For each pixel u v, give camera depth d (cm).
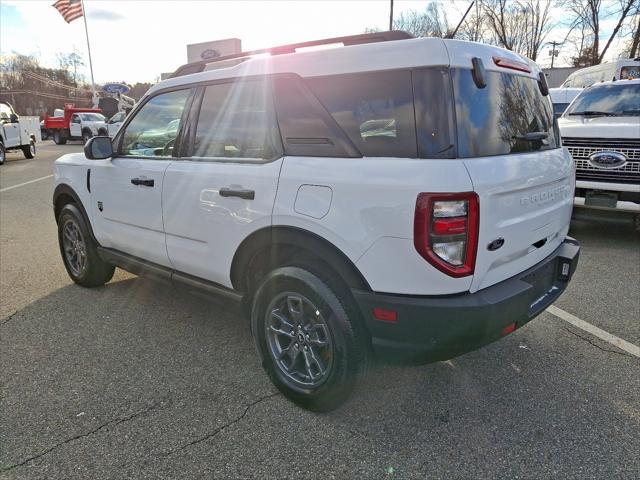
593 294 434
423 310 224
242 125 292
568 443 245
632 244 595
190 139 327
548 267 293
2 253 588
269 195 266
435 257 218
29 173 1425
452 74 227
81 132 2750
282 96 271
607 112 648
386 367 317
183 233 328
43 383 300
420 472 227
